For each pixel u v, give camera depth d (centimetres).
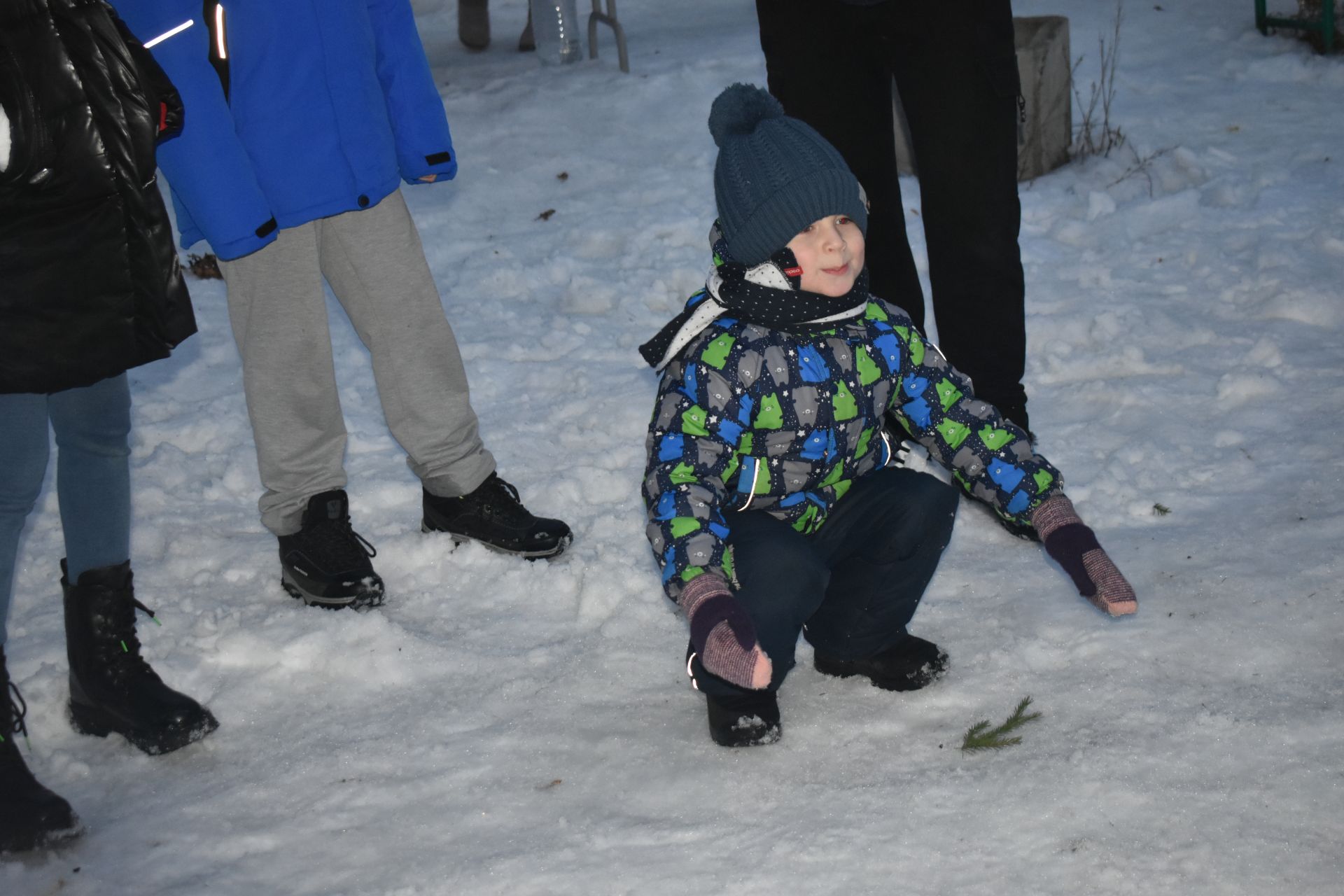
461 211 734
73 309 253
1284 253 545
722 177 266
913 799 263
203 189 315
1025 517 272
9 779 268
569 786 279
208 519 423
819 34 389
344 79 337
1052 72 705
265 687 328
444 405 379
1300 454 393
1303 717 277
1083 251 596
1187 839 244
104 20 248
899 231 414
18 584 384
